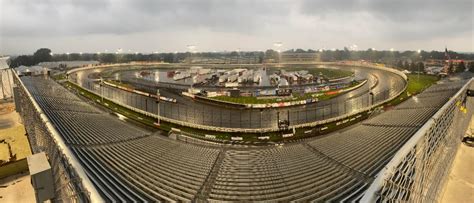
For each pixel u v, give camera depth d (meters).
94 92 79.69
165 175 18.66
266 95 78.25
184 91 86.62
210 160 24.16
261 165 22.47
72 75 120.88
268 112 61.25
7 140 39.94
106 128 30.64
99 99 69.44
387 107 59.34
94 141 24.25
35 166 18.44
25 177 30.81
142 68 175.12
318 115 58.12
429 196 22.08
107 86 97.50
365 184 15.56
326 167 19.83
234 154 27.03
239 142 40.09
